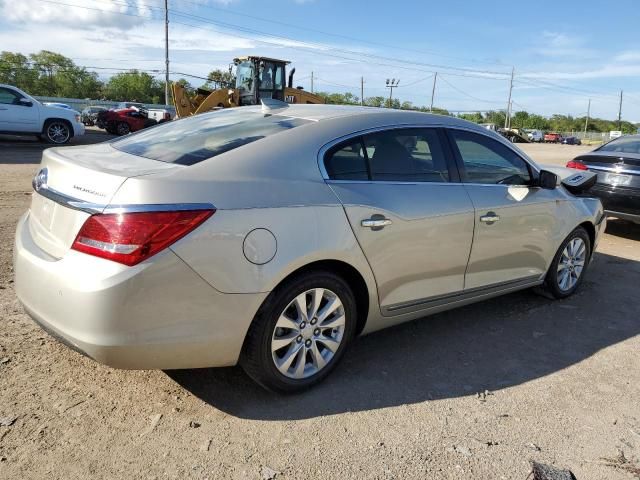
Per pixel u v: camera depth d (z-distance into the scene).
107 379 3.20
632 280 5.75
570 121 123.31
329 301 3.19
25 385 3.07
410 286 3.58
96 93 102.56
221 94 21.72
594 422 3.09
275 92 22.33
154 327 2.58
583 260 5.14
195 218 2.61
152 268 2.52
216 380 3.28
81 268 2.54
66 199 2.70
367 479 2.52
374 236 3.25
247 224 2.75
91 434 2.71
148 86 106.06
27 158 13.49
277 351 3.04
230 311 2.75
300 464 2.60
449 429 2.94
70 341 2.59
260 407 3.04
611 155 7.65
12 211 7.00
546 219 4.52
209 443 2.71
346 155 3.30
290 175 3.01
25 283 2.82
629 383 3.55
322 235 3.00
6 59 94.31
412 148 3.66
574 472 2.66
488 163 4.14
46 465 2.47
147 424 2.82
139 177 2.60
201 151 3.03
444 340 4.05
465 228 3.79
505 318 4.54
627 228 8.75
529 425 3.02
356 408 3.09
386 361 3.67
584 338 4.21
